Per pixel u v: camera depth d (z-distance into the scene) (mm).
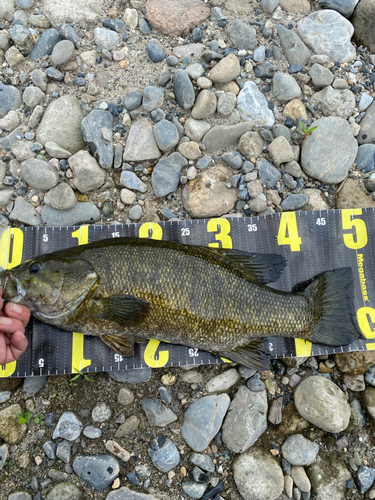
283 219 614
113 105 619
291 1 661
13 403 566
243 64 637
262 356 564
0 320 490
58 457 550
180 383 586
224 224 610
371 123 636
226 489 559
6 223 598
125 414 572
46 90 622
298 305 556
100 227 599
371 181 632
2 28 625
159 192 610
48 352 576
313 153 623
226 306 534
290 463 566
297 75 642
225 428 570
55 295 526
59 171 602
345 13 662
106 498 538
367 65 657
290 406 587
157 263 526
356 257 614
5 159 607
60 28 625
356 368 587
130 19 642
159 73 635
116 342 563
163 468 551
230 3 659
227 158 617
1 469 544
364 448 577
